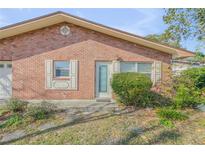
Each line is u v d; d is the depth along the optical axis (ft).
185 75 35.17
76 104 34.50
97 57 40.16
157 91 33.68
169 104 31.71
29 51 39.50
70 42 39.93
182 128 21.34
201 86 35.09
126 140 18.31
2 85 39.93
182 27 43.68
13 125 22.76
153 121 23.56
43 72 39.63
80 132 20.21
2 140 19.06
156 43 37.78
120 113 27.58
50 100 39.01
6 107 29.04
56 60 39.73
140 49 40.86
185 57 43.29
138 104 31.35
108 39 40.37
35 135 19.86
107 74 40.40
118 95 32.99
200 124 22.65
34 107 26.99
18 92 39.29
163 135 19.38
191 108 30.60
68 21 39.01
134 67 40.88
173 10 43.16
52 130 20.97
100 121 23.71
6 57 39.14
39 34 39.65
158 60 40.98
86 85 40.06
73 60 39.86
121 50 40.52
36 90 39.50
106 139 18.54
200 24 40.68
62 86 39.75
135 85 30.63
